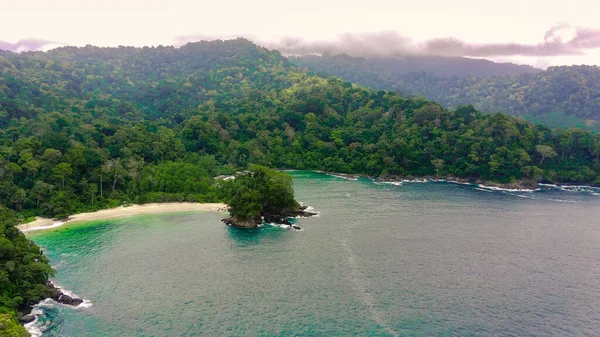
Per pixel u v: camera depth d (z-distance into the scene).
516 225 158.62
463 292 102.19
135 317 88.50
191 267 113.44
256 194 153.50
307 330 85.31
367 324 87.69
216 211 167.50
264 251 125.75
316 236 139.88
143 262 116.00
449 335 84.56
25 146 173.62
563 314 93.19
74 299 94.06
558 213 178.62
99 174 172.38
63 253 121.00
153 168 195.38
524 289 104.50
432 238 140.50
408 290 102.75
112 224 147.75
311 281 106.38
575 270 116.62
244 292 100.06
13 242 103.25
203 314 90.31
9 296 89.88
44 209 151.38
